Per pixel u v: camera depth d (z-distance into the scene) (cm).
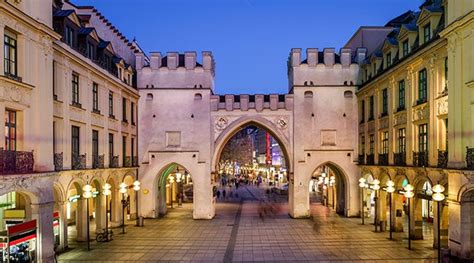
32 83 1641
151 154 3288
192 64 3316
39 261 1652
